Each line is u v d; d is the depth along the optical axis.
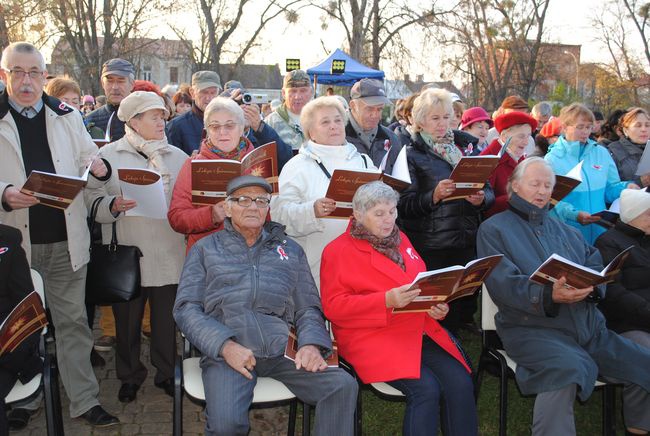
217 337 2.70
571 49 27.91
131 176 3.11
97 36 22.84
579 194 4.59
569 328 3.19
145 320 4.79
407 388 2.86
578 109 4.60
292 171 3.51
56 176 2.73
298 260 3.07
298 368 2.72
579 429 3.70
